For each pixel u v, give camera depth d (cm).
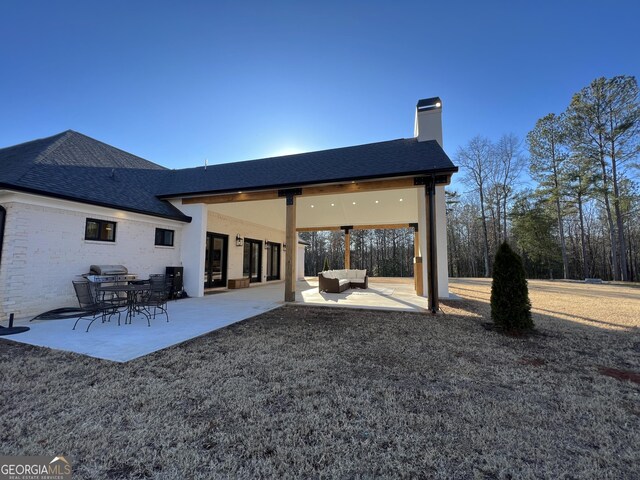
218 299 917
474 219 2809
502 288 521
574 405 262
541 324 591
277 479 171
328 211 1448
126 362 358
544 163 2253
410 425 229
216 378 314
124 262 798
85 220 707
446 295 931
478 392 287
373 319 627
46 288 627
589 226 2742
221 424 228
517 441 209
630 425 233
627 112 1881
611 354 409
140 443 203
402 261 3269
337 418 238
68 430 217
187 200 995
